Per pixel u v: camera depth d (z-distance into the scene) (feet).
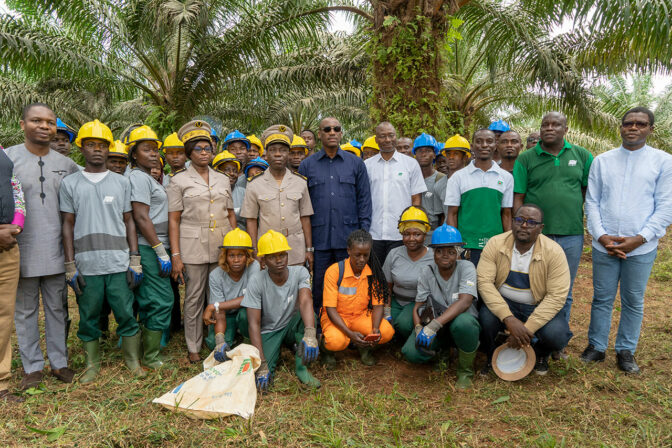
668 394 10.89
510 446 8.99
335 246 13.93
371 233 14.64
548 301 11.42
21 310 11.21
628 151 12.42
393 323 13.28
